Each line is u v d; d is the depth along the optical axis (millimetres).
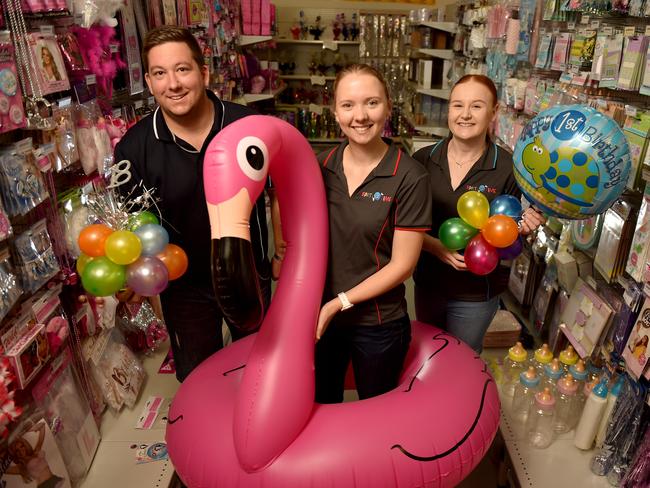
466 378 1659
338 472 1323
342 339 1765
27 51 1647
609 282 2172
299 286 1497
